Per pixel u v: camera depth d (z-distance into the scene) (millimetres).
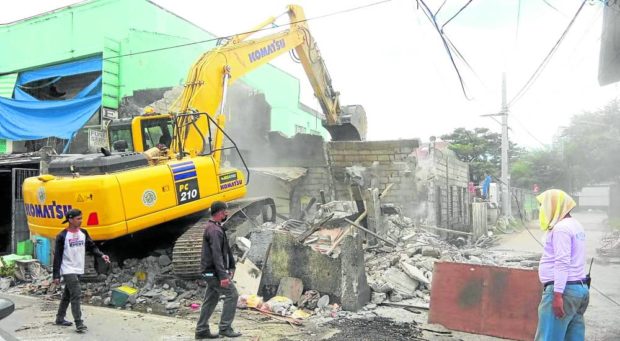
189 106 10664
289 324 7062
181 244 8758
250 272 8883
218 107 11273
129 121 10727
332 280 7957
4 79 20484
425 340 6215
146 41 19141
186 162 9562
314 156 17781
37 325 7176
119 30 19156
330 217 10562
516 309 6344
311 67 14891
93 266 9242
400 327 6750
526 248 17188
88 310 8227
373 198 11078
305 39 14656
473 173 44500
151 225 8875
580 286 4340
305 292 8094
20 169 12586
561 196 4516
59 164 9211
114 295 8641
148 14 20203
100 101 17562
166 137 10688
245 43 12289
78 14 19656
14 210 12375
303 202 17531
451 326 6652
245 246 10188
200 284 8883
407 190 16250
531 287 6340
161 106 15453
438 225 16688
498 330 6344
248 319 7359
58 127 17359
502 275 6551
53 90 21328
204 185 9766
